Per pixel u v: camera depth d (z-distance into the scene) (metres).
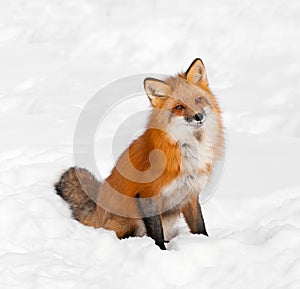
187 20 12.40
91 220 6.03
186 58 11.33
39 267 4.88
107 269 4.98
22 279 4.73
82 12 13.70
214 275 4.87
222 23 12.24
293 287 4.59
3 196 6.11
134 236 5.96
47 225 5.64
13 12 14.25
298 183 6.50
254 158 7.26
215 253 5.12
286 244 5.19
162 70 10.98
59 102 9.35
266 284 4.71
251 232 5.61
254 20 12.21
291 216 5.80
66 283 4.68
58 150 7.38
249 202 6.18
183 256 5.07
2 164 7.04
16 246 5.31
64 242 5.37
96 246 5.33
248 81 10.22
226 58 11.17
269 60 10.90
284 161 7.16
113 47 11.94
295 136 8.45
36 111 9.23
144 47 11.77
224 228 5.90
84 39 12.26
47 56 11.80
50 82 10.35
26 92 9.90
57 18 13.62
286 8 12.45
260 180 6.65
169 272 4.93
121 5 13.38
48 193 6.32
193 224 5.77
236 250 5.14
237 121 8.75
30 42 12.92
